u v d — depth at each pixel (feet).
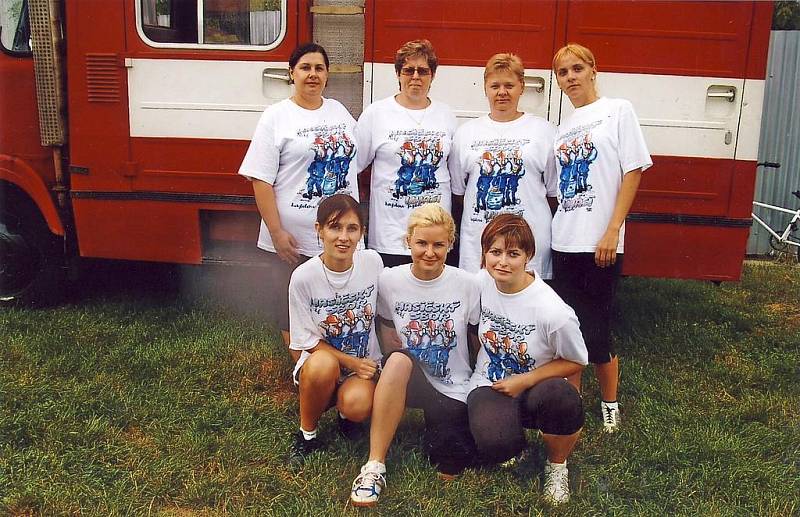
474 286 9.57
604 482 9.45
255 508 8.74
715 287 19.61
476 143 10.93
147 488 9.15
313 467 9.53
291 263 11.38
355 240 9.30
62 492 9.02
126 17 13.66
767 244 24.35
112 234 14.53
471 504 8.79
